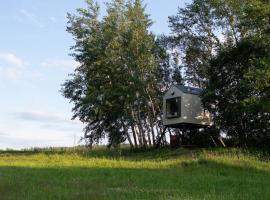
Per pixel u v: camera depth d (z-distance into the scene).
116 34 51.25
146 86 51.75
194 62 53.12
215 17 48.19
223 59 42.09
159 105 53.34
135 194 15.85
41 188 17.50
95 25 52.53
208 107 42.53
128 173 24.03
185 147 44.59
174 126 46.81
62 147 58.56
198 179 21.28
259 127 39.41
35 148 58.31
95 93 49.69
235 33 47.34
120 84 50.72
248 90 39.00
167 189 17.42
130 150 48.91
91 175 23.14
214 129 42.16
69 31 52.53
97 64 50.41
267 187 18.27
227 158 29.30
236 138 42.00
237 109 38.91
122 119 52.06
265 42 39.28
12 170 25.89
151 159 38.25
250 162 28.05
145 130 53.09
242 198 15.02
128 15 52.12
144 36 51.62
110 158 38.72
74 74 53.22
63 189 17.30
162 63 54.41
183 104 45.75
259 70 37.16
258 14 38.94
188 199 14.71
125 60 50.97
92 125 53.00
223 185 19.14
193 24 50.94
